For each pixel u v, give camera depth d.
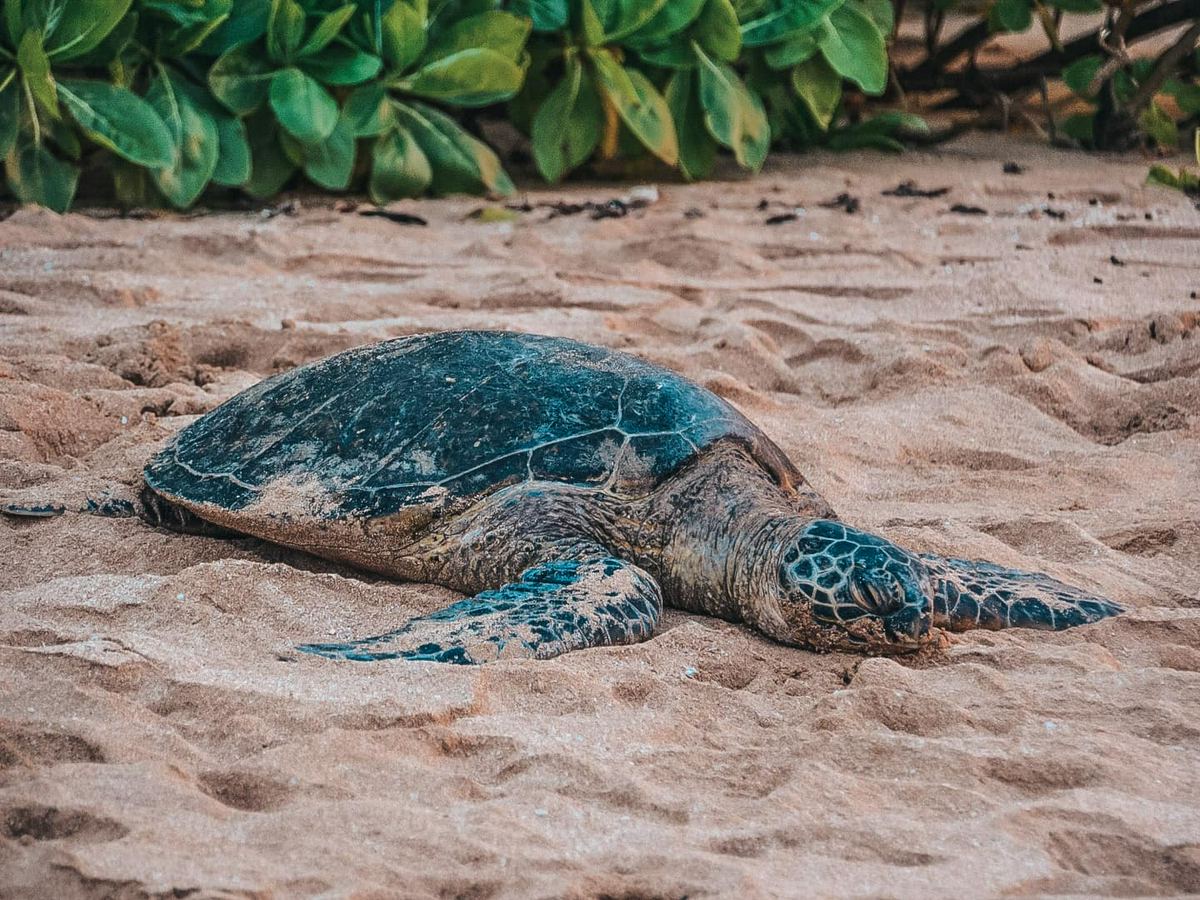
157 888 2.81
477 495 4.92
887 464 6.73
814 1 12.96
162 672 3.93
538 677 4.03
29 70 10.52
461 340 5.50
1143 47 19.44
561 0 12.49
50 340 7.71
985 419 7.32
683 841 3.17
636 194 12.52
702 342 8.32
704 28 12.79
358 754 3.51
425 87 12.29
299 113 11.38
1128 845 3.23
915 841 3.18
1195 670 4.43
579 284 9.81
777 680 4.34
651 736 3.80
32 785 3.21
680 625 4.69
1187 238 11.28
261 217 11.55
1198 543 5.62
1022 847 3.18
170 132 11.31
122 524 5.48
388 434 5.12
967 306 9.38
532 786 3.45
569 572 4.62
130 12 11.23
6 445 6.12
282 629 4.53
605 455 5.00
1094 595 4.96
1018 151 15.38
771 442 5.51
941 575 4.83
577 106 12.89
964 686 4.18
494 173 12.67
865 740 3.73
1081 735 3.81
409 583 5.15
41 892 2.83
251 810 3.30
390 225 11.45
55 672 3.88
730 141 12.97
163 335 7.66
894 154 15.15
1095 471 6.54
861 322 8.93
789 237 11.30
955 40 16.02
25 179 11.19
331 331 8.12
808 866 3.08
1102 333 8.64
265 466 5.25
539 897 2.87
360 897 2.83
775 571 4.54
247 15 11.67
